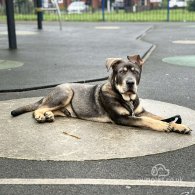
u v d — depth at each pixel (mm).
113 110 1740
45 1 7605
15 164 1395
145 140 1594
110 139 1603
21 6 10078
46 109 1834
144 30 6449
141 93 2371
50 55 3811
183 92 2404
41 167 1370
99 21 8656
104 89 1763
